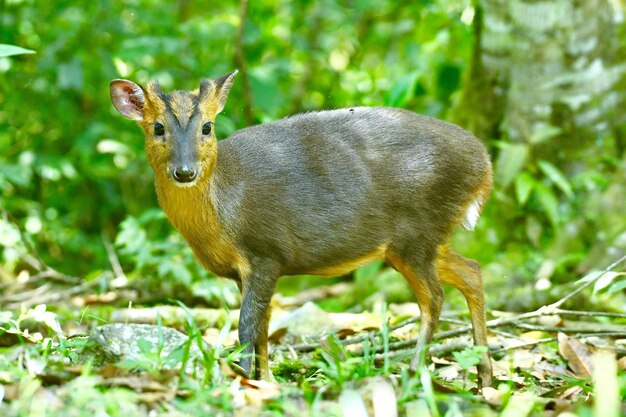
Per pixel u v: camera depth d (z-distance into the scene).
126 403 5.16
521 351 7.97
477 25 11.04
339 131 7.34
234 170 7.03
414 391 5.54
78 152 13.79
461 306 9.77
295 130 7.35
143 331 6.36
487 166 7.61
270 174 7.09
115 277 11.00
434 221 7.36
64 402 5.25
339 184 7.18
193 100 6.95
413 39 14.32
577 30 10.62
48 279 10.96
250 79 12.16
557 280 10.07
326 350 7.17
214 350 5.97
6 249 10.88
